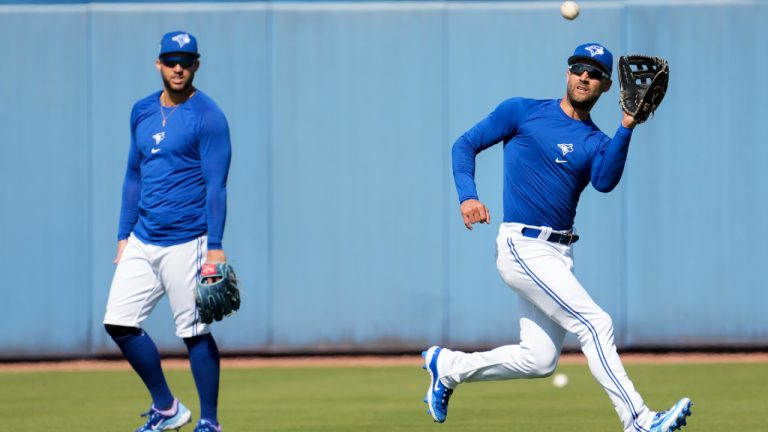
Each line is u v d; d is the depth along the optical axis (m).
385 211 42.66
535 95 42.38
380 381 36.94
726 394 33.19
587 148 21.56
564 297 21.31
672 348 43.03
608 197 42.44
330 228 42.72
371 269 42.75
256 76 42.47
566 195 21.81
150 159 23.02
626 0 42.28
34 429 27.33
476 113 42.53
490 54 42.44
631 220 42.41
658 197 42.41
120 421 28.73
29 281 42.69
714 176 42.38
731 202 42.38
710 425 27.20
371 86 42.50
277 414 29.61
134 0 44.09
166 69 22.72
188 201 22.95
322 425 27.62
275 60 42.47
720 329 42.50
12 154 42.50
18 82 42.38
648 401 32.00
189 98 23.11
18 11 42.34
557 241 21.94
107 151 42.50
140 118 23.34
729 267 42.38
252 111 42.53
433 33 42.47
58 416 29.70
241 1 43.72
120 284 23.25
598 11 42.25
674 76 42.28
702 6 42.16
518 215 21.98
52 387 36.19
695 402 31.52
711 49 42.22
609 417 28.72
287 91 42.53
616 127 42.22
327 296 42.88
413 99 42.53
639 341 42.50
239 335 42.81
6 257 42.66
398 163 42.62
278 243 42.69
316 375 38.56
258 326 42.78
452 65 42.50
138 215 24.09
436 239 42.66
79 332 42.75
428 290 42.75
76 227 42.62
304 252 42.72
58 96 42.44
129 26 42.38
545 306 21.62
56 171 42.56
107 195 42.53
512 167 22.11
